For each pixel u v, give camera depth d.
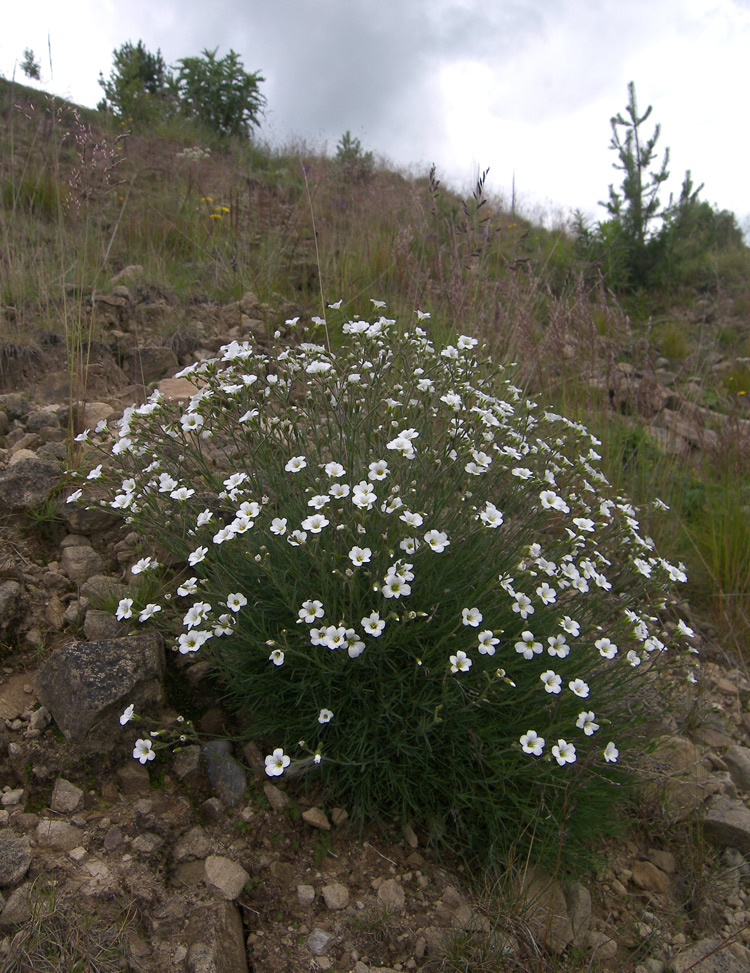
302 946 2.28
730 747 3.52
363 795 2.73
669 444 5.56
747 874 2.96
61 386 4.77
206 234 7.73
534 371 5.58
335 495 2.73
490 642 2.62
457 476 3.16
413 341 4.04
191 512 3.41
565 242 10.43
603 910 2.71
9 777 2.55
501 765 2.66
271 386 3.58
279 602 2.87
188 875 2.39
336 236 7.97
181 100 15.41
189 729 2.64
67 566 3.44
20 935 2.09
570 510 3.51
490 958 2.30
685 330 9.15
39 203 7.56
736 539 4.59
